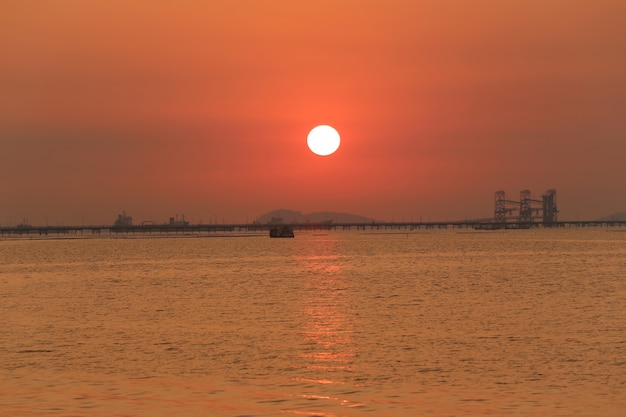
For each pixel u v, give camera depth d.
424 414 45.19
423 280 145.12
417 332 76.25
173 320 87.56
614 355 62.91
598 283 135.25
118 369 58.53
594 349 65.75
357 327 80.25
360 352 65.19
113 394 49.91
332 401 48.22
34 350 67.31
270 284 138.38
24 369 58.62
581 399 48.78
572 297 110.69
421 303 103.50
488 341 70.25
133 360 62.22
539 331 76.31
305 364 60.19
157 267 196.38
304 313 93.00
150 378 55.19
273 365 59.81
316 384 53.19
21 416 44.41
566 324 81.50
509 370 57.34
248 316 90.56
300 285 135.62
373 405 47.16
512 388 51.72
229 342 70.94
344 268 185.62
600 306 98.56
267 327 80.88
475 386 52.34
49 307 103.31
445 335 74.06
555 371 56.94
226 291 124.62
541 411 45.88
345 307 99.38
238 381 54.22
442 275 158.25
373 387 52.16
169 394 49.97
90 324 84.62
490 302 104.31
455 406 46.94
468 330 77.31
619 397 49.28
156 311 96.94
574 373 56.19
